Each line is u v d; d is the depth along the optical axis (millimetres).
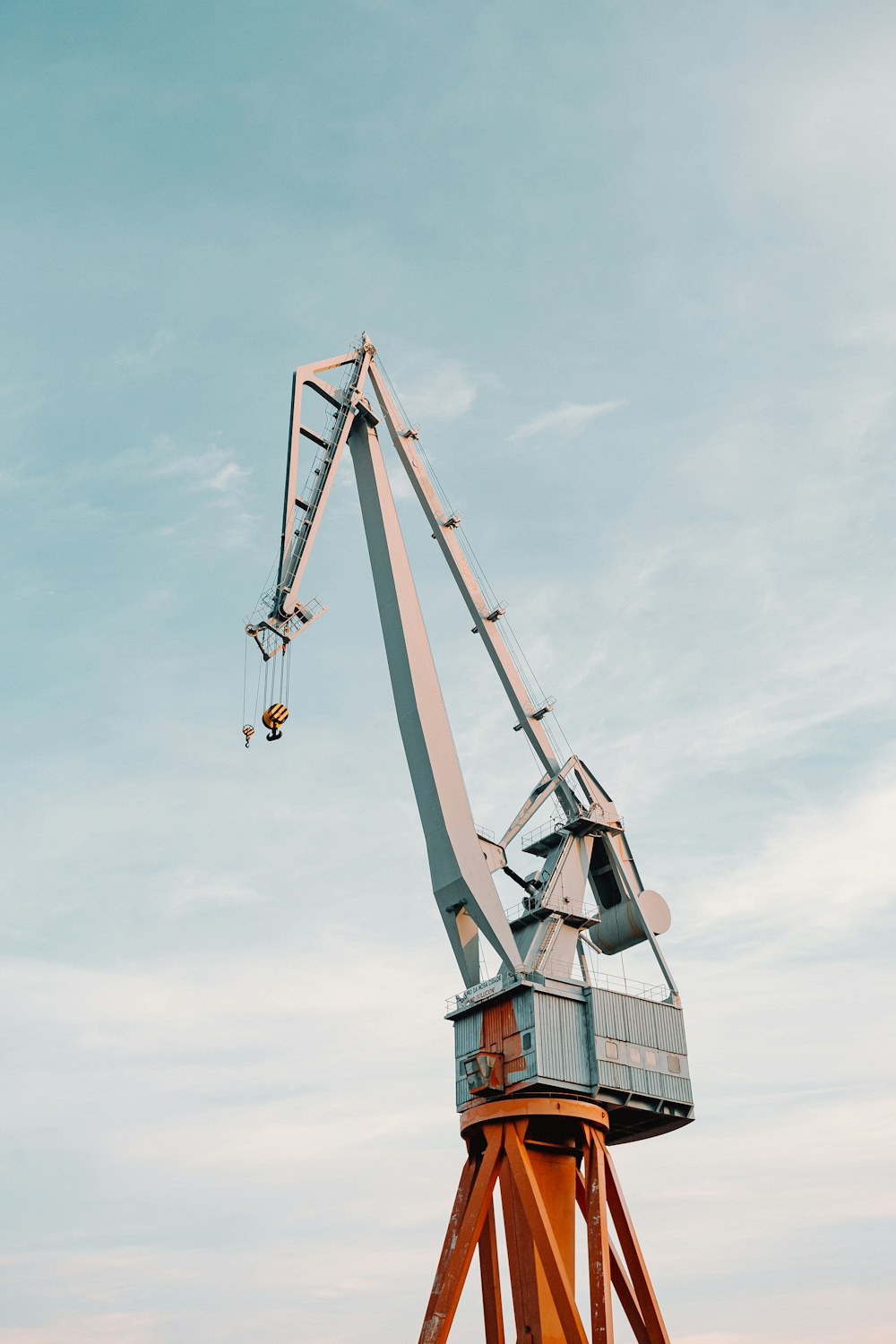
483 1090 37375
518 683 46812
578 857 43438
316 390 45406
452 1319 34438
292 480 43188
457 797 41062
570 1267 37250
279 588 42000
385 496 45094
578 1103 37406
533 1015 37812
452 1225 37125
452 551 47781
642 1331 36594
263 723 40594
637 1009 40188
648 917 43500
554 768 45312
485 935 39219
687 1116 39750
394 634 43062
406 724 42062
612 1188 38156
